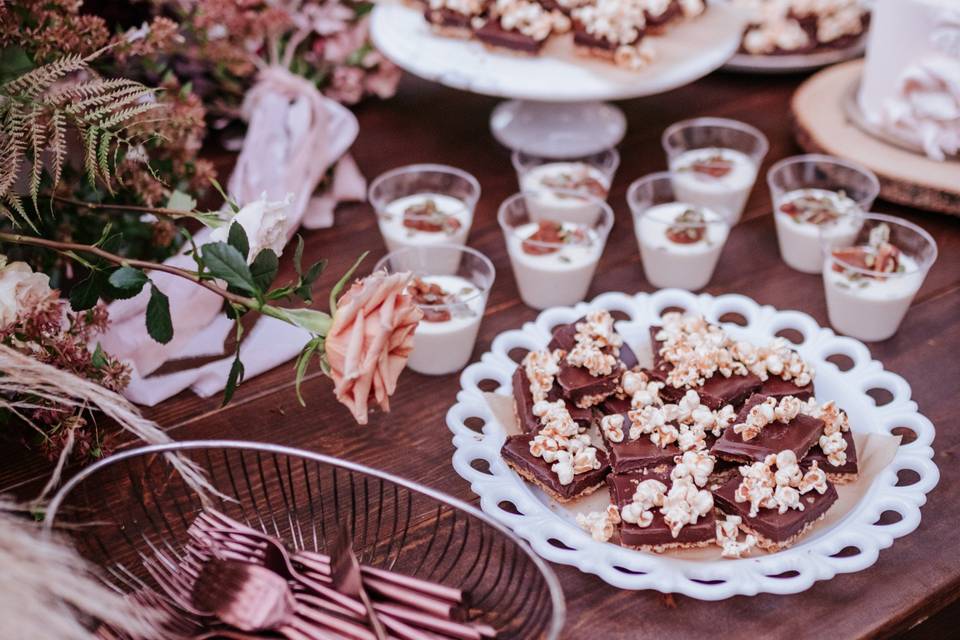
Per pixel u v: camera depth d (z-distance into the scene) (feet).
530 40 3.37
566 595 2.40
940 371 2.87
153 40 2.80
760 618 2.36
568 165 3.41
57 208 2.78
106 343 2.78
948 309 3.06
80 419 2.45
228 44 3.43
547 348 2.78
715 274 3.19
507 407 2.72
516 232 3.20
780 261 3.23
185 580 2.30
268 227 2.44
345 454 2.67
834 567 2.39
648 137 3.75
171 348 2.86
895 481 2.57
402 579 2.27
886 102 3.43
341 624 2.21
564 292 3.03
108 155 2.66
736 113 3.86
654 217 3.10
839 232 3.08
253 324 2.96
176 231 3.01
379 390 2.23
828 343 2.89
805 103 3.67
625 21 3.35
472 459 2.61
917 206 3.34
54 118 2.44
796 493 2.46
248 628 2.21
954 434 2.71
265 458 2.64
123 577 2.40
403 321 2.25
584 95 3.23
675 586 2.36
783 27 4.01
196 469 2.42
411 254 2.95
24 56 2.54
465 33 3.50
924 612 2.42
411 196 3.32
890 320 2.92
